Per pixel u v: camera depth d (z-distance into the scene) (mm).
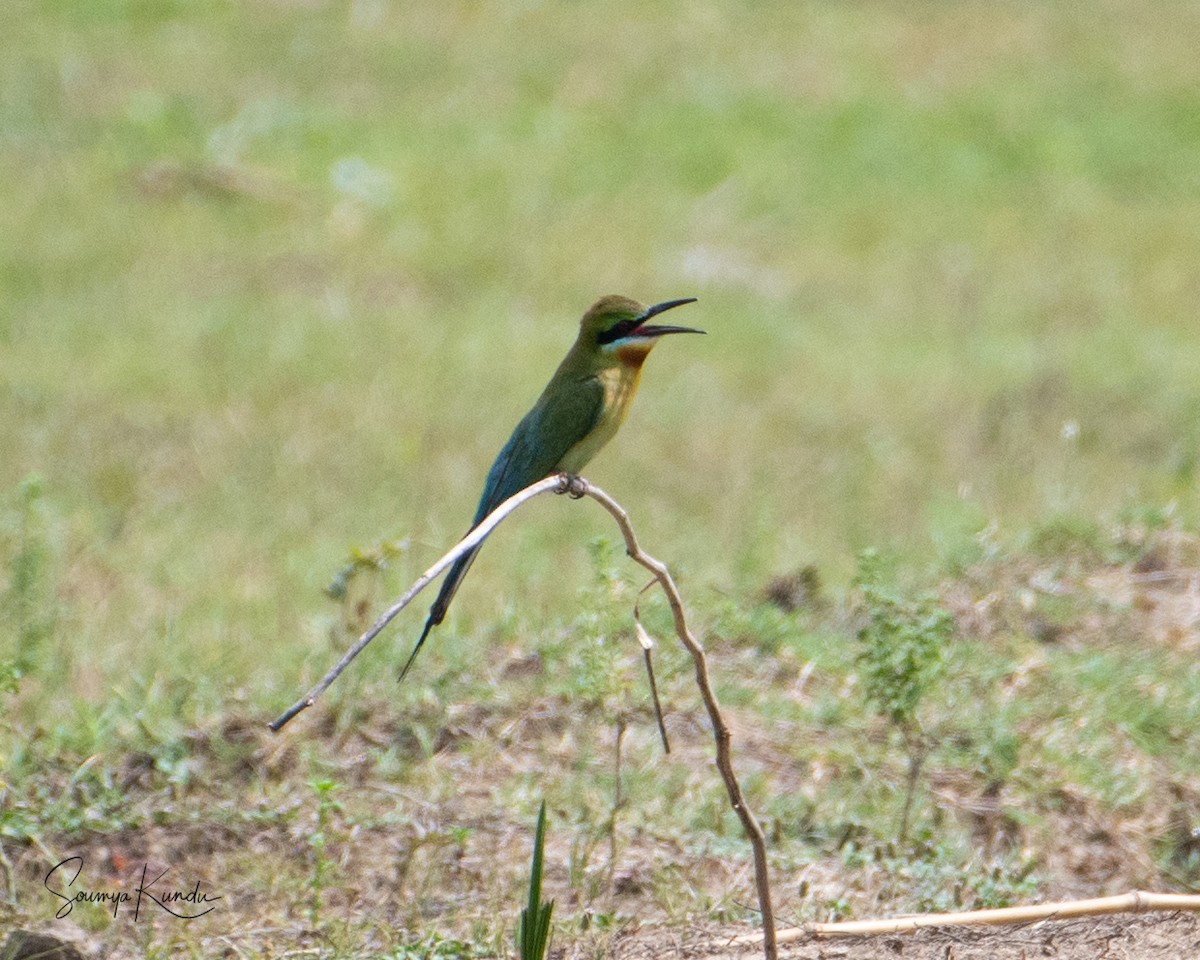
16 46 28641
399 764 8531
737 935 6848
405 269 21609
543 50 31219
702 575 11617
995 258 23641
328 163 25219
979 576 11195
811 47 32344
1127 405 16984
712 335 19938
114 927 7148
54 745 8547
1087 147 28406
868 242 24188
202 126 26062
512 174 25703
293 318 19234
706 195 25672
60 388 16328
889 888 7527
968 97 30219
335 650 9375
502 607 10578
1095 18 35094
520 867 7680
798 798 8375
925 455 15508
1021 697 9523
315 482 14000
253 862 7691
